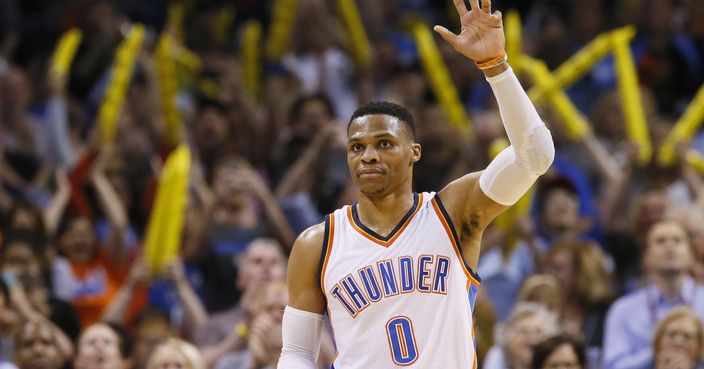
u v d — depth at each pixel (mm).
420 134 26031
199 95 29656
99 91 30594
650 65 29219
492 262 22250
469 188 11016
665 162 23875
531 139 10727
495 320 19250
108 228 23938
